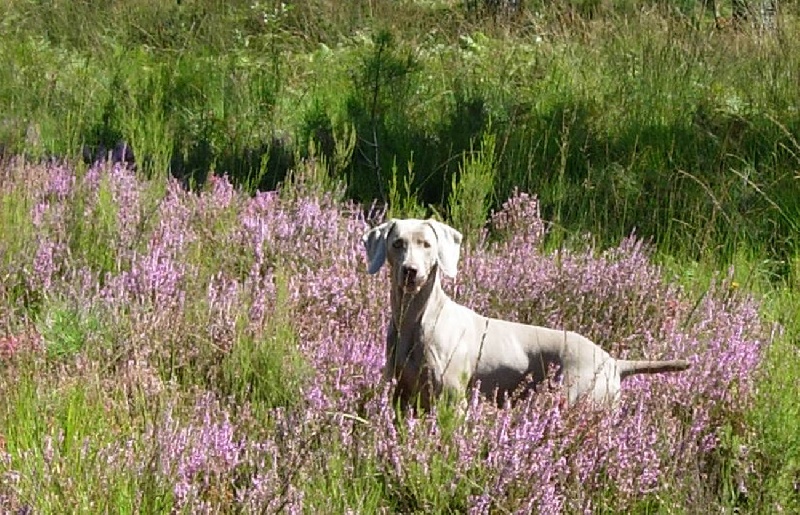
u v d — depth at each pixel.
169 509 4.79
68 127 9.74
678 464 5.45
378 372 5.96
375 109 10.73
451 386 5.75
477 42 14.13
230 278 7.48
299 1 16.48
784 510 5.29
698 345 6.53
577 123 10.44
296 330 6.55
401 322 5.72
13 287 7.02
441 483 5.09
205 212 8.23
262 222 7.75
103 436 5.21
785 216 8.88
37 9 16.00
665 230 8.86
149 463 4.81
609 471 5.23
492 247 8.09
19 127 10.39
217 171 9.87
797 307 7.60
